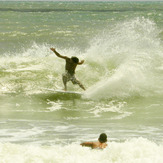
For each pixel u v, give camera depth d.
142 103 45.16
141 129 34.56
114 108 43.16
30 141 30.31
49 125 35.75
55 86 51.28
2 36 127.94
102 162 22.19
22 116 39.28
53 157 22.95
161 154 23.23
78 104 44.72
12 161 22.17
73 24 181.50
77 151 24.61
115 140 30.78
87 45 112.19
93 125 36.00
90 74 54.94
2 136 31.62
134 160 22.06
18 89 49.84
